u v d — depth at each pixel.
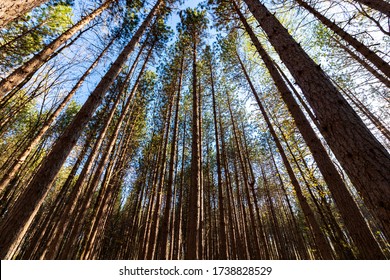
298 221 18.20
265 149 15.25
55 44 5.54
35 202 2.64
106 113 10.98
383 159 1.78
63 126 9.70
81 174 7.98
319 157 4.25
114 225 20.25
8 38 6.46
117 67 4.54
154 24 9.36
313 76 2.56
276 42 3.27
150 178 14.47
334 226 6.66
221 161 16.19
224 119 15.05
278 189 17.94
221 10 7.11
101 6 7.23
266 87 10.64
